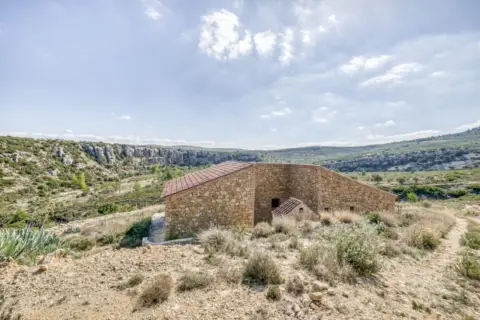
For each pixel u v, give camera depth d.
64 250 7.64
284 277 4.89
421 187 47.69
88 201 46.31
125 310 3.79
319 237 7.88
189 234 11.75
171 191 12.33
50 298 4.23
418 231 9.02
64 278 5.04
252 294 4.24
